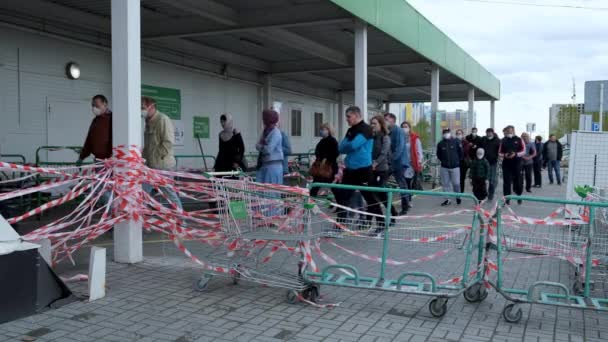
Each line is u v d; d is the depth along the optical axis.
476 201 5.24
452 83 22.70
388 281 5.45
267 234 5.48
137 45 6.48
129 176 6.47
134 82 6.46
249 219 5.66
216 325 4.77
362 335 4.59
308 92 24.00
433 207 13.13
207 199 6.53
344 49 16.67
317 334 4.60
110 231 8.51
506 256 7.68
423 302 5.50
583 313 5.25
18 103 11.95
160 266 6.62
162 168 8.29
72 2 12.13
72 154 13.20
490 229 5.31
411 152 12.87
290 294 5.38
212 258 5.95
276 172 9.22
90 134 8.12
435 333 4.66
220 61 17.98
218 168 10.83
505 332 4.71
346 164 8.39
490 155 14.34
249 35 15.06
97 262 5.38
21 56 11.98
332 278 5.56
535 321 5.01
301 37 14.90
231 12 12.07
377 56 17.08
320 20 11.67
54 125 12.77
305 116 24.09
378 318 5.01
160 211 6.51
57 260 6.66
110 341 4.38
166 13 12.49
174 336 4.50
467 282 5.33
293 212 5.57
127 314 4.98
